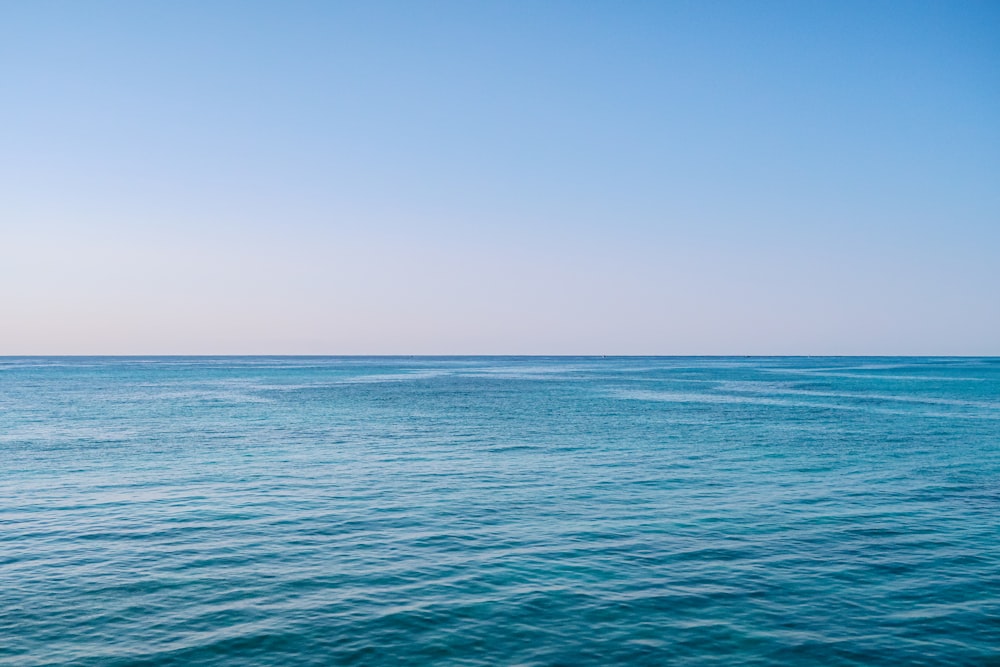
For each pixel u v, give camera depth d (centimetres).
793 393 8775
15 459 3362
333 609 1420
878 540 1906
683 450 3628
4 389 9694
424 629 1323
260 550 1825
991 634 1296
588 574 1630
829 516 2181
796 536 1950
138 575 1628
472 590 1525
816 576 1612
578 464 3184
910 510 2261
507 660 1200
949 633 1301
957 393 8638
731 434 4331
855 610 1409
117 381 12494
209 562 1723
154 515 2214
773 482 2739
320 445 3859
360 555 1783
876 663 1188
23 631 1312
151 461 3300
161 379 13500
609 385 11200
